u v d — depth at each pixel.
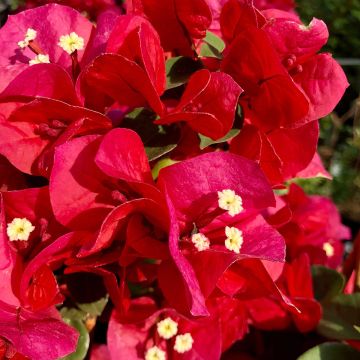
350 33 0.82
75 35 0.23
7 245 0.21
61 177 0.21
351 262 0.29
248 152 0.23
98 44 0.23
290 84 0.22
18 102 0.22
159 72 0.22
